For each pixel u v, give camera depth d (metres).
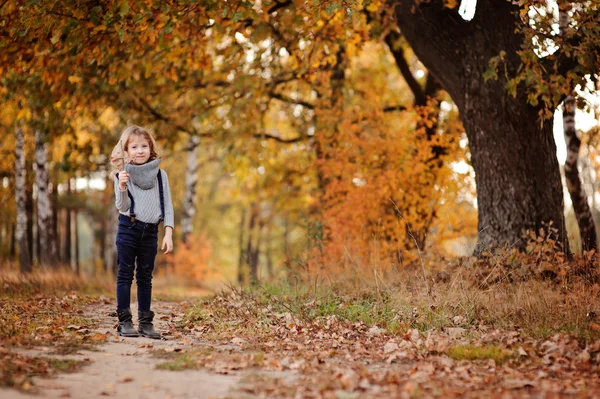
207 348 4.75
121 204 5.18
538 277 6.89
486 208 8.28
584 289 6.00
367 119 12.67
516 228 8.03
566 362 4.37
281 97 14.98
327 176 12.74
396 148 12.07
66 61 9.53
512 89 7.26
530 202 8.04
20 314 6.01
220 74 13.93
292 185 17.88
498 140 8.12
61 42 8.41
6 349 4.13
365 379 3.80
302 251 10.92
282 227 34.09
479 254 8.17
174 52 9.57
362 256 10.08
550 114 7.25
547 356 4.50
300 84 15.08
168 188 5.49
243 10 7.95
